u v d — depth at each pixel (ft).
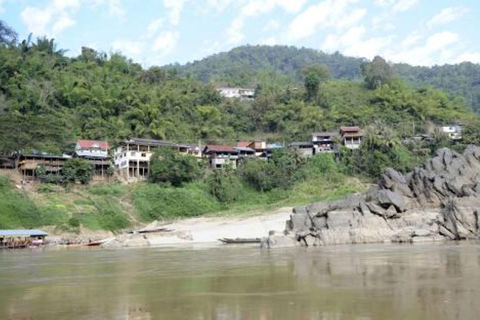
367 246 179.32
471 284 80.79
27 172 338.95
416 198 218.59
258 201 351.05
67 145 366.63
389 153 386.32
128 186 352.28
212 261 144.77
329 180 372.17
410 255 135.85
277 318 61.41
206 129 457.27
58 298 82.28
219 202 351.05
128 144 372.38
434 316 58.59
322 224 207.82
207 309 69.00
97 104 445.78
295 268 116.16
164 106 474.49
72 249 232.94
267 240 199.72
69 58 557.33
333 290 80.43
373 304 67.21
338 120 487.20
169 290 88.07
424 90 579.89
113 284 99.14
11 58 466.70
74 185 338.95
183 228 282.77
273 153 392.47
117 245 248.73
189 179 367.66
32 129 344.69
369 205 205.57
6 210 284.61
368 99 554.87
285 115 500.74
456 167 226.58
